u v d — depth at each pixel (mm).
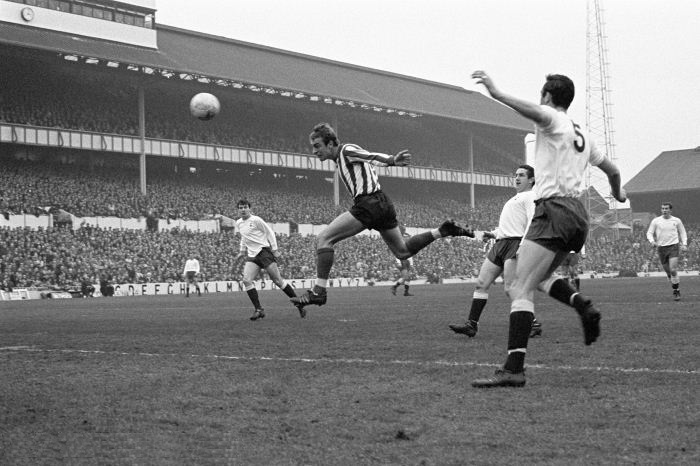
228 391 6980
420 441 4984
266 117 74000
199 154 64625
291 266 58781
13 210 49406
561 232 6855
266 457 4695
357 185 10422
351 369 8188
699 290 30219
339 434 5230
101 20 59625
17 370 8664
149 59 59875
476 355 9273
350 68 86562
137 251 51031
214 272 53562
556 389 6688
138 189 59812
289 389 7020
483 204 90438
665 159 118562
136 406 6344
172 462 4621
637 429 5172
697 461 4398
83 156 61469
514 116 94500
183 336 12930
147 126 62250
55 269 45438
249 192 68812
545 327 13211
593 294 27516
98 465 4590
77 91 61125
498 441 4930
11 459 4746
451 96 92062
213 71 63719
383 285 61594
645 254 84125
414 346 10445
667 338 10820
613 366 8055
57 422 5770
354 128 82000
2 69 56969
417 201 84812
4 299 41969
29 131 54438
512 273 11383
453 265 70188
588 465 4359
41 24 56156
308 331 13461
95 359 9641
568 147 6961
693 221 113312
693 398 6172
